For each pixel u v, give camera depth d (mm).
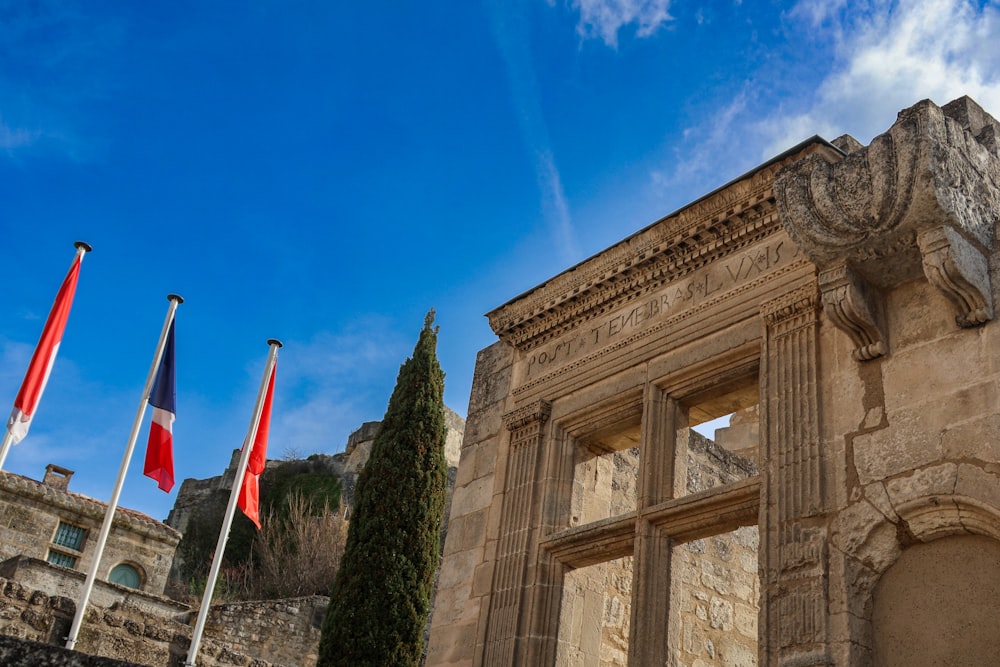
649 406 11086
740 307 10477
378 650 14203
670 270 11633
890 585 7980
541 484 12047
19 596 18797
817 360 9305
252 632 27406
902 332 8695
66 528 32688
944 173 7949
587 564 11430
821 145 9922
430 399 16609
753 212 10672
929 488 7844
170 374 15586
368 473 15859
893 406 8453
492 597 11641
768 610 8484
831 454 8734
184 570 47312
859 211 8375
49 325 14477
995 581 7438
